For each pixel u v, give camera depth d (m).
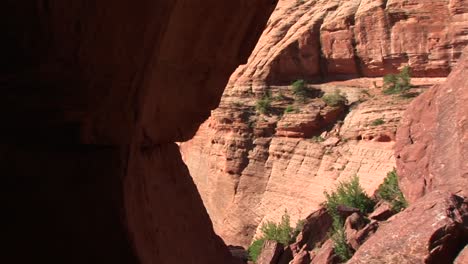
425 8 37.72
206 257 6.91
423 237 11.04
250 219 37.84
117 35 3.49
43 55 3.25
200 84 6.04
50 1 3.11
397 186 19.56
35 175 3.65
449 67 36.56
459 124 14.71
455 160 14.36
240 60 6.84
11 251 3.54
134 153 4.54
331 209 19.48
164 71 5.04
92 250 3.74
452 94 16.16
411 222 11.75
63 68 3.35
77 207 3.74
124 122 3.87
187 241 6.34
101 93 3.58
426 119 17.48
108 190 3.85
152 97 4.89
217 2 5.50
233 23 6.08
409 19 38.19
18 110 3.42
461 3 36.50
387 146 32.81
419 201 12.65
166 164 6.45
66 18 3.21
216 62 6.18
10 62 3.24
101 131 3.74
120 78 3.64
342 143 35.62
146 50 3.79
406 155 17.25
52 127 3.57
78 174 3.77
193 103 6.02
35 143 3.65
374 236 12.30
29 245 3.58
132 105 3.94
